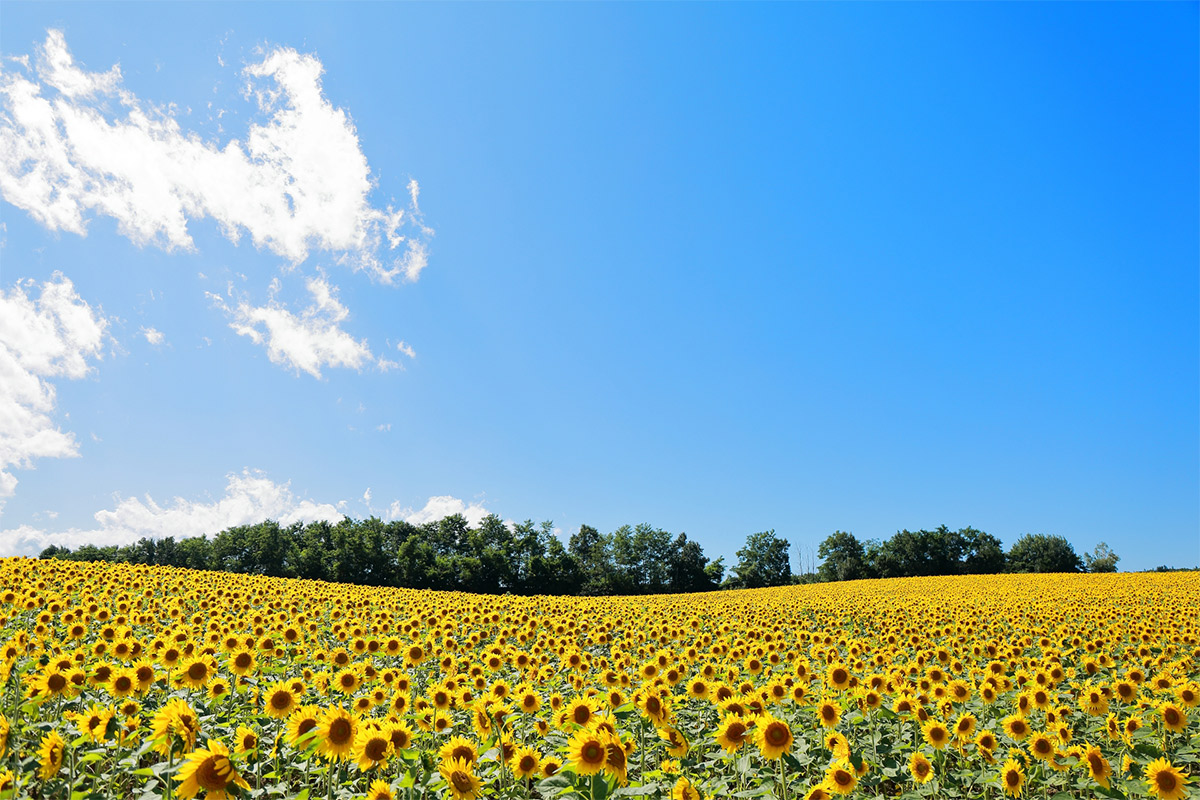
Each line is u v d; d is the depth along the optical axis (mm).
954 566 141375
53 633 11664
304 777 6668
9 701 7137
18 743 5945
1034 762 8016
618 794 5957
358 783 6840
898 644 17359
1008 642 18469
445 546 120375
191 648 9547
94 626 12750
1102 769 7480
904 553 142750
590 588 125375
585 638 17500
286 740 6129
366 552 103312
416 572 102500
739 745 7422
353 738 5738
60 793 5484
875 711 9273
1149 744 8844
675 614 28156
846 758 7332
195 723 5500
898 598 43531
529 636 16578
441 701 8102
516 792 6562
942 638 19328
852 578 148000
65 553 115312
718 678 11625
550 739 7895
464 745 6281
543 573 109188
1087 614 25625
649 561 143250
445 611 20672
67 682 6973
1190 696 10188
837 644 18000
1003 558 141250
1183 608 27953
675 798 6191
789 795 7074
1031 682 11273
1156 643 18172
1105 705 10156
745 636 18031
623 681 10742
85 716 5961
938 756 8125
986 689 10383
